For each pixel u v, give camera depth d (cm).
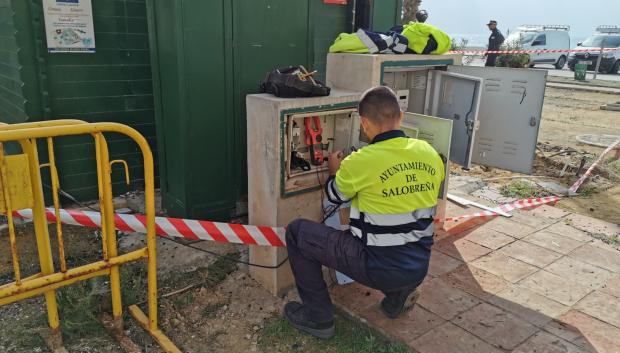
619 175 635
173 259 382
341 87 388
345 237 266
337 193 274
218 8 391
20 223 434
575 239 435
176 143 410
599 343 295
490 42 1477
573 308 331
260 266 334
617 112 1120
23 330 296
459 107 429
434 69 443
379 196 248
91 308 315
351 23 539
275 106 298
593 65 2125
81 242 409
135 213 476
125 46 468
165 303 327
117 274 279
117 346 288
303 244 274
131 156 504
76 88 451
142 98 491
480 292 348
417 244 257
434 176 259
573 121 1011
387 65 373
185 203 416
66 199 473
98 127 248
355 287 350
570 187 595
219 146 422
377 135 257
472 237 435
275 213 320
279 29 434
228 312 322
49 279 254
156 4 390
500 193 565
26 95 429
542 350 288
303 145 345
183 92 388
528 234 443
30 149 244
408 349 285
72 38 436
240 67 418
